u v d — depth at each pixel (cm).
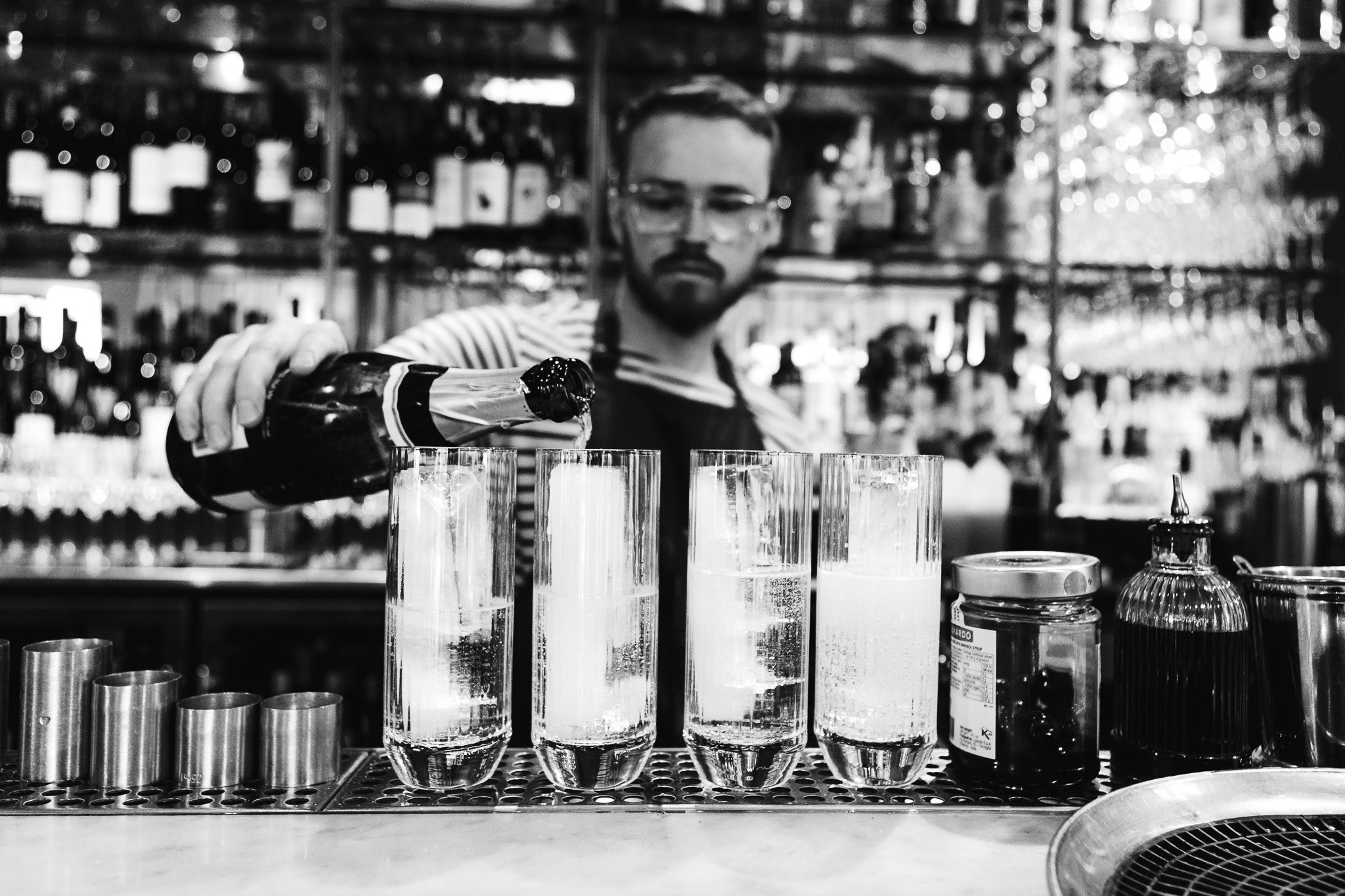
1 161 221
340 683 218
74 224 209
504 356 152
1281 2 223
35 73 235
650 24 212
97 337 236
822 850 58
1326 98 234
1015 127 240
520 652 135
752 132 177
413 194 215
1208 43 213
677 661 146
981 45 218
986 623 68
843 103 245
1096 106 233
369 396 81
